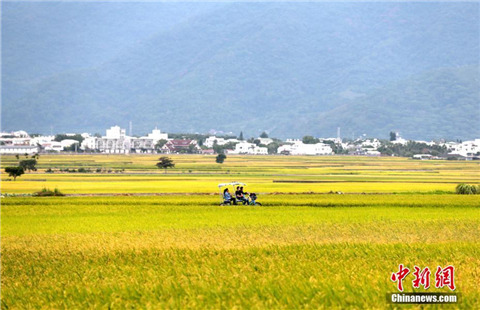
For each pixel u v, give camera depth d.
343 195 170.88
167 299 62.19
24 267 78.81
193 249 86.06
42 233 103.75
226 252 83.50
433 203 145.00
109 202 151.25
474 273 68.56
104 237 98.00
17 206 143.25
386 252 81.69
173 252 84.50
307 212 129.75
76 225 112.81
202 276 69.94
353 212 129.88
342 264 74.69
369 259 77.62
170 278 68.88
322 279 66.69
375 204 144.38
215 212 130.38
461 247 84.75
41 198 161.50
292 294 61.47
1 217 124.19
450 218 119.38
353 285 64.06
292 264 75.25
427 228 105.25
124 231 104.56
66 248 89.31
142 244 90.75
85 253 85.75
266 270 72.50
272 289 63.09
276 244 89.12
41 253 86.56
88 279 71.25
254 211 131.88
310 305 57.91
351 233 99.69
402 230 102.94
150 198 161.62
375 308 56.41
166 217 122.62
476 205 143.00
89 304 61.56
